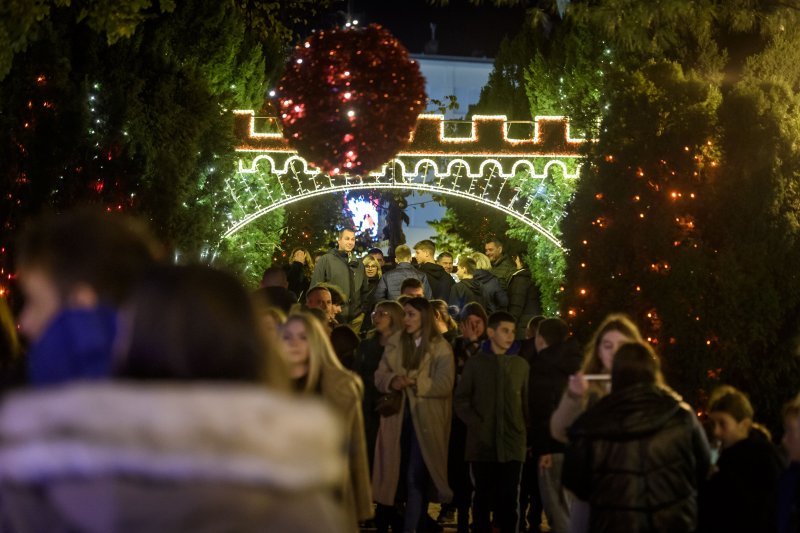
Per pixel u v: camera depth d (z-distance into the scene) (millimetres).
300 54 11508
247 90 17422
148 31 14242
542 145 15758
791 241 11633
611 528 5770
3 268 11234
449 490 10039
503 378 9812
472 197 16672
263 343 2152
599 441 5816
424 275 16891
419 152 15844
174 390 1817
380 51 11344
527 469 10859
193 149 14180
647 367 5949
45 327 2660
